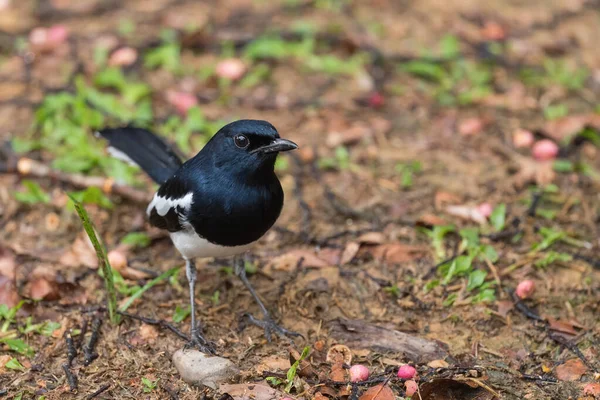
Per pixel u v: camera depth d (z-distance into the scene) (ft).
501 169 41.24
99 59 49.32
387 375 28.48
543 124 45.09
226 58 50.83
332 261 34.99
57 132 42.24
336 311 32.27
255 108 46.29
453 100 47.21
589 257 35.04
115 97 46.65
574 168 40.73
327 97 47.34
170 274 32.48
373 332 30.81
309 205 38.73
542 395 27.84
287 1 57.21
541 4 58.80
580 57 52.26
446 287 33.17
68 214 37.29
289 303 32.60
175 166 34.68
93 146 41.86
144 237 35.99
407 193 39.47
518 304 32.14
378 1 57.67
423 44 52.85
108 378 28.71
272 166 28.99
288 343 30.53
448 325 31.53
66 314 31.76
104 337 30.68
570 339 30.63
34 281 32.58
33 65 49.60
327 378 28.45
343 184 40.19
